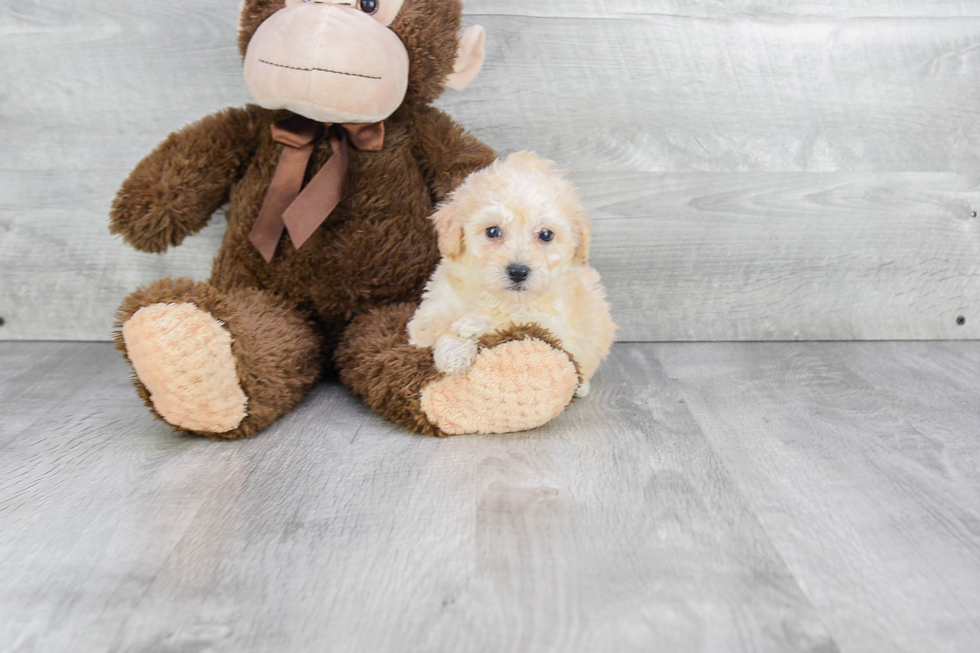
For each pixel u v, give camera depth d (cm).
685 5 163
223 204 146
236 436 122
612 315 176
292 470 112
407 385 122
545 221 117
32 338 172
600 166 168
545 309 125
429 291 130
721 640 78
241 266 140
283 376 128
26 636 77
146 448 120
